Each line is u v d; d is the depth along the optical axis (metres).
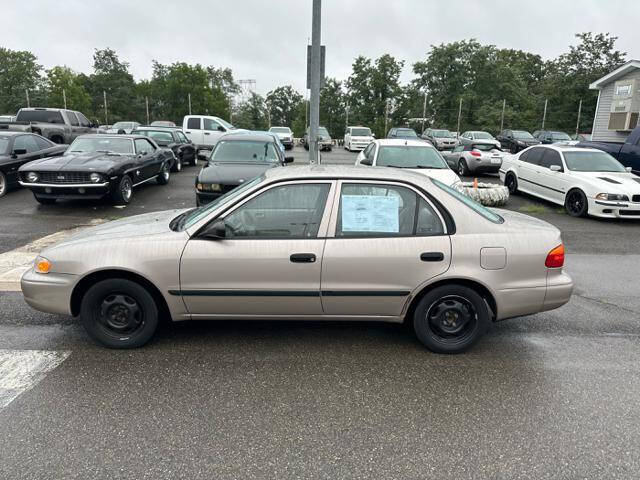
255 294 3.91
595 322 4.88
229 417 3.17
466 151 18.98
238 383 3.60
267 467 2.70
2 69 89.38
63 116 19.86
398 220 3.93
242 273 3.88
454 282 3.98
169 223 4.37
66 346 4.15
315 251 3.85
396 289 3.91
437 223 3.93
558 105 50.78
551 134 30.41
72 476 2.61
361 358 4.03
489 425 3.12
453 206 3.96
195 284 3.90
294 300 3.94
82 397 3.38
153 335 4.19
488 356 4.10
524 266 3.94
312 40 9.31
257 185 3.96
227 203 3.94
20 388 3.48
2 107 87.56
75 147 11.99
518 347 4.29
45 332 4.43
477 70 60.97
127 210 10.48
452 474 2.67
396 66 65.25
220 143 10.72
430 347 4.09
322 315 4.03
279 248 3.86
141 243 3.90
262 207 3.92
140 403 3.31
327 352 4.12
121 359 3.94
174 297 3.93
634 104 23.11
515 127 55.44
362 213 3.92
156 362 3.90
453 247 3.87
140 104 96.69
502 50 83.06
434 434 3.02
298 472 2.66
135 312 4.04
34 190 9.98
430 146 11.12
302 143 39.88
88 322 4.03
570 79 48.78
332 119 77.38
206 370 3.78
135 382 3.58
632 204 9.87
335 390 3.52
